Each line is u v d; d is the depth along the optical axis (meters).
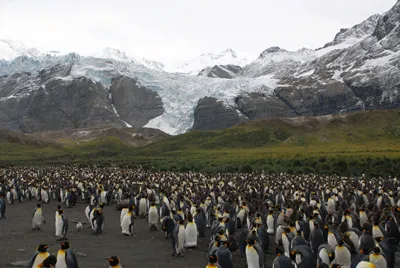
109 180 58.41
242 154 119.69
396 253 20.00
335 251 15.62
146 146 167.62
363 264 12.66
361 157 87.94
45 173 78.19
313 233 18.11
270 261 18.42
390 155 88.75
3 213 33.59
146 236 25.11
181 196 32.28
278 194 35.12
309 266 14.46
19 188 48.75
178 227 20.17
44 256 12.86
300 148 131.12
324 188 42.66
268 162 98.31
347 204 29.89
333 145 135.38
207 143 152.88
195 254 20.19
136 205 33.09
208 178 63.12
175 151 144.00
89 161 124.62
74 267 13.59
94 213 26.38
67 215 35.38
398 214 23.91
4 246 21.80
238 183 52.69
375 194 37.88
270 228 23.16
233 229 20.88
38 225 27.25
